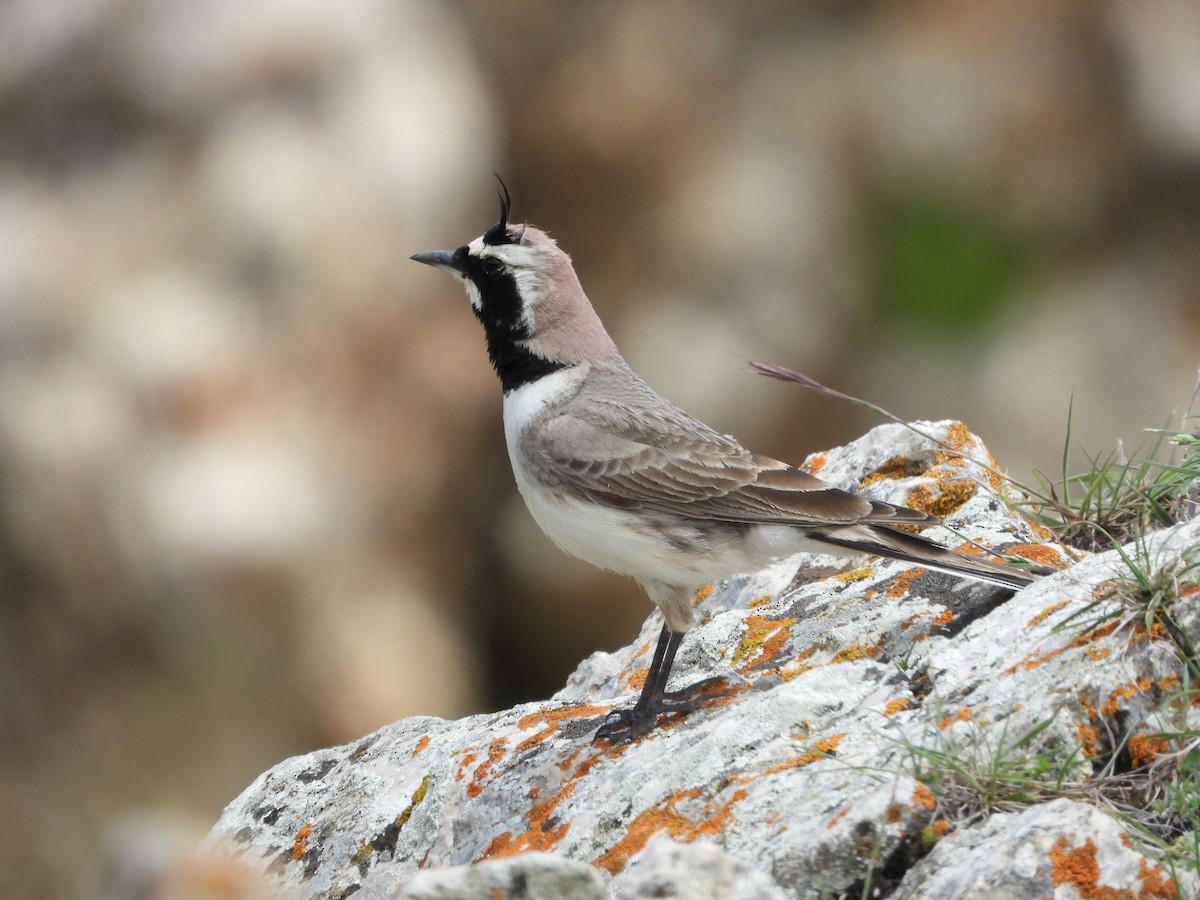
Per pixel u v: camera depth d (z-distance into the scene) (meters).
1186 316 17.42
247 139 15.77
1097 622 5.88
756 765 6.05
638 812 6.08
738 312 17.69
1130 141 18.00
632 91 18.44
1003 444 16.89
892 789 5.35
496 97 18.50
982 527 7.89
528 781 6.78
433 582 16.20
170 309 15.30
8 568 14.84
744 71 18.62
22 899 14.27
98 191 15.67
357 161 16.06
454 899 4.53
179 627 14.92
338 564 15.38
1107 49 18.19
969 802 5.35
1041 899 4.72
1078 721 5.56
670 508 7.62
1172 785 5.23
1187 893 4.72
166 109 15.88
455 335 16.28
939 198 18.02
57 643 14.88
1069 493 8.93
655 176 18.31
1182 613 5.75
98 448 14.91
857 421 17.30
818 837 5.29
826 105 18.36
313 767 7.96
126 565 14.89
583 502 7.79
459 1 18.58
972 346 17.48
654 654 7.77
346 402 15.71
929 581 7.36
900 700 6.19
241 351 15.36
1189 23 18.22
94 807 14.53
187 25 16.12
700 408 17.23
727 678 7.26
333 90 16.22
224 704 14.97
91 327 15.19
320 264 15.66
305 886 7.08
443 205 16.62
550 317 8.27
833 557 8.41
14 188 15.72
